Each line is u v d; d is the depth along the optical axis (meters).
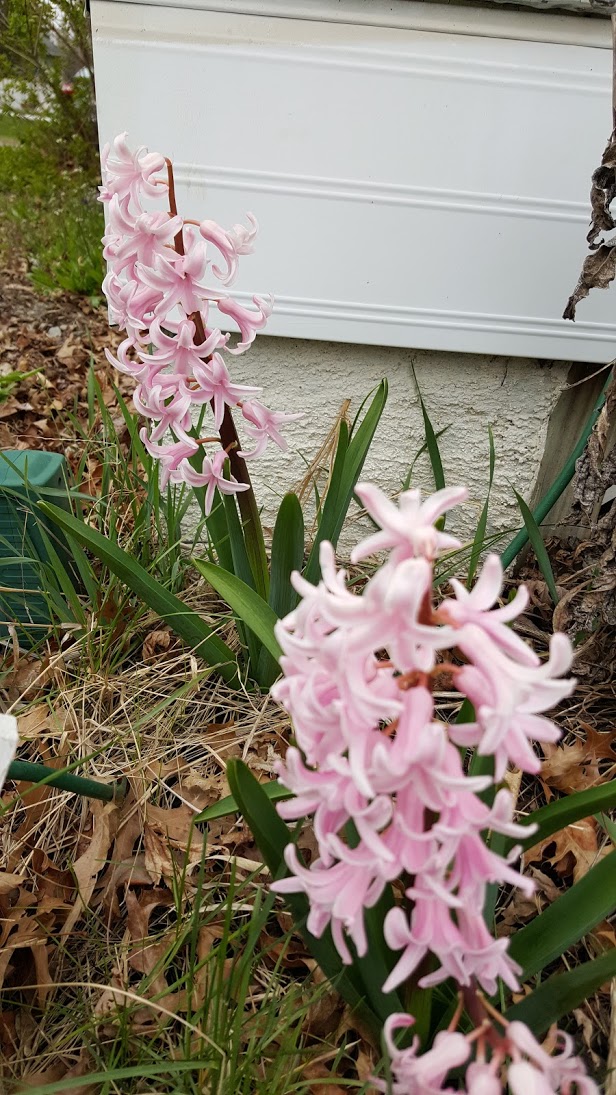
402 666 0.22
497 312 0.64
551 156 0.58
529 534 0.62
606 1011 0.41
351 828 0.34
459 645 0.23
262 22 0.54
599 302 0.63
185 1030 0.36
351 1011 0.39
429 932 0.25
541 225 0.61
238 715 0.60
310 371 0.70
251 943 0.36
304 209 0.61
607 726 0.60
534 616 0.70
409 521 0.23
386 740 0.23
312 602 0.23
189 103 0.57
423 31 0.54
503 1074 0.32
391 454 0.75
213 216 0.62
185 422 0.48
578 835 0.48
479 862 0.25
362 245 0.62
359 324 0.65
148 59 0.56
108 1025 0.41
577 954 0.45
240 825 0.50
